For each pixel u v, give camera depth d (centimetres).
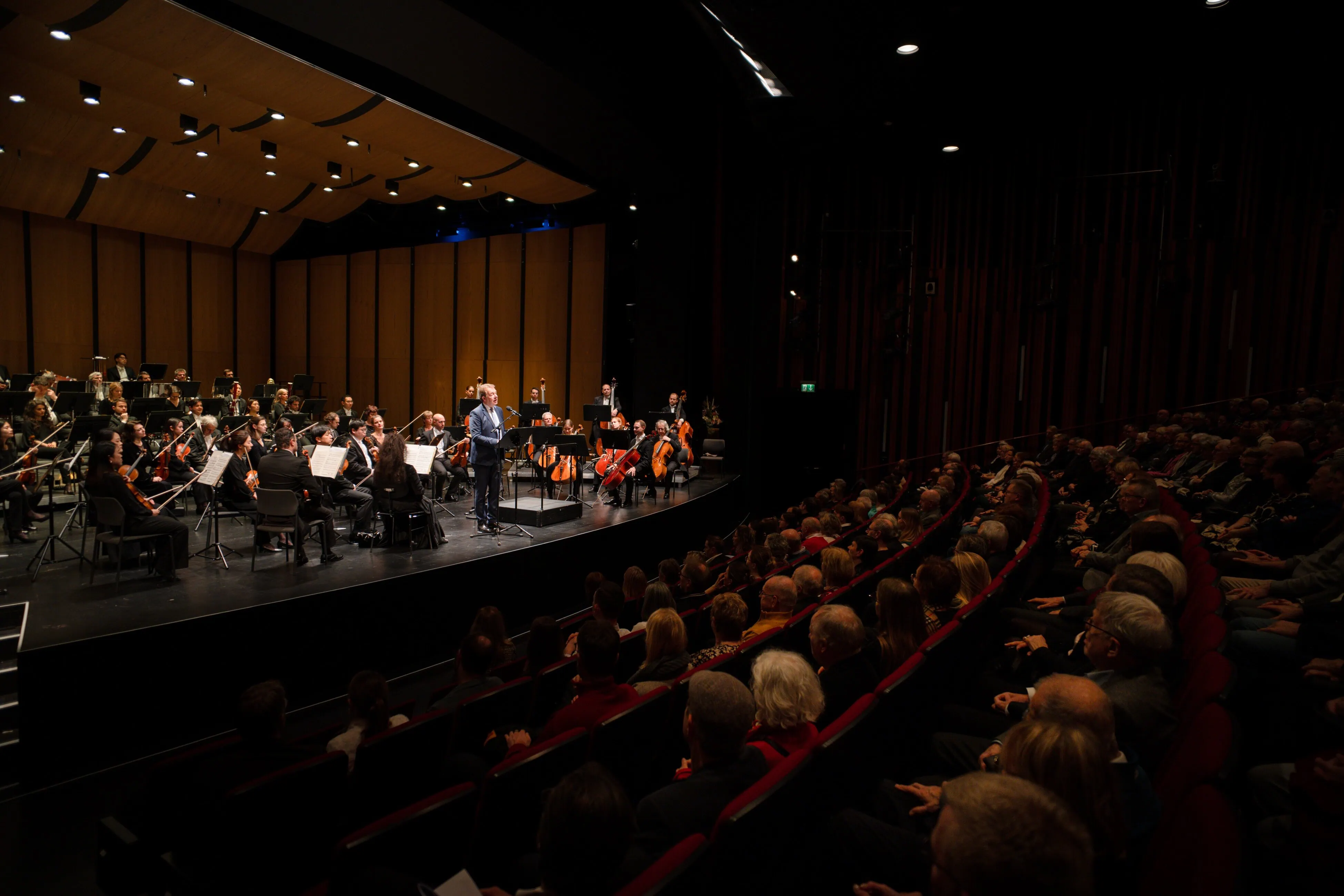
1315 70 972
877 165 1357
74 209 1492
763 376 1448
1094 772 144
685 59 1180
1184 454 750
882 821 229
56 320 1557
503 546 778
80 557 680
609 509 1041
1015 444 1250
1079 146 1175
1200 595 316
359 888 177
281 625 560
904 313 1340
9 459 762
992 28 798
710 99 1351
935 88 944
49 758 454
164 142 1280
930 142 1223
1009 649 357
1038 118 1144
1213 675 213
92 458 620
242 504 770
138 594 573
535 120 983
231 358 1864
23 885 362
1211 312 1091
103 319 1630
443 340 1834
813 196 1398
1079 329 1189
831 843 203
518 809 227
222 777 267
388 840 193
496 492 838
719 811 193
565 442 923
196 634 514
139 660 487
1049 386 1217
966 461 1302
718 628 361
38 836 402
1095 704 178
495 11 733
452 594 689
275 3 675
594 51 897
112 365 1645
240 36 788
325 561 691
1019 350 1246
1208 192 1081
